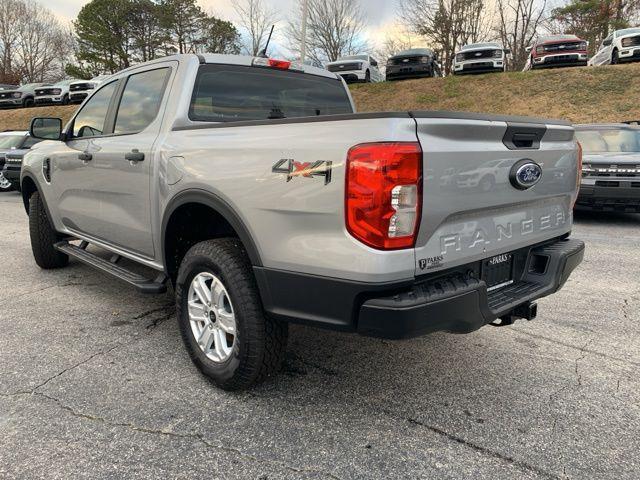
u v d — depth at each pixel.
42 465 2.19
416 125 2.10
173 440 2.38
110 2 42.03
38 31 53.19
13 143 13.02
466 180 2.30
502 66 20.55
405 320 2.08
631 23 34.81
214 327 2.86
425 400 2.77
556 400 2.77
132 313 4.10
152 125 3.35
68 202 4.48
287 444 2.36
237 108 3.50
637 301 4.46
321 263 2.21
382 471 2.18
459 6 35.06
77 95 26.11
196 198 2.78
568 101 17.70
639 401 2.76
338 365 3.18
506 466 2.21
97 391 2.82
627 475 2.16
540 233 2.94
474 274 2.54
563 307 4.30
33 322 3.88
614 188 7.60
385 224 2.06
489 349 3.44
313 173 2.20
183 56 3.40
